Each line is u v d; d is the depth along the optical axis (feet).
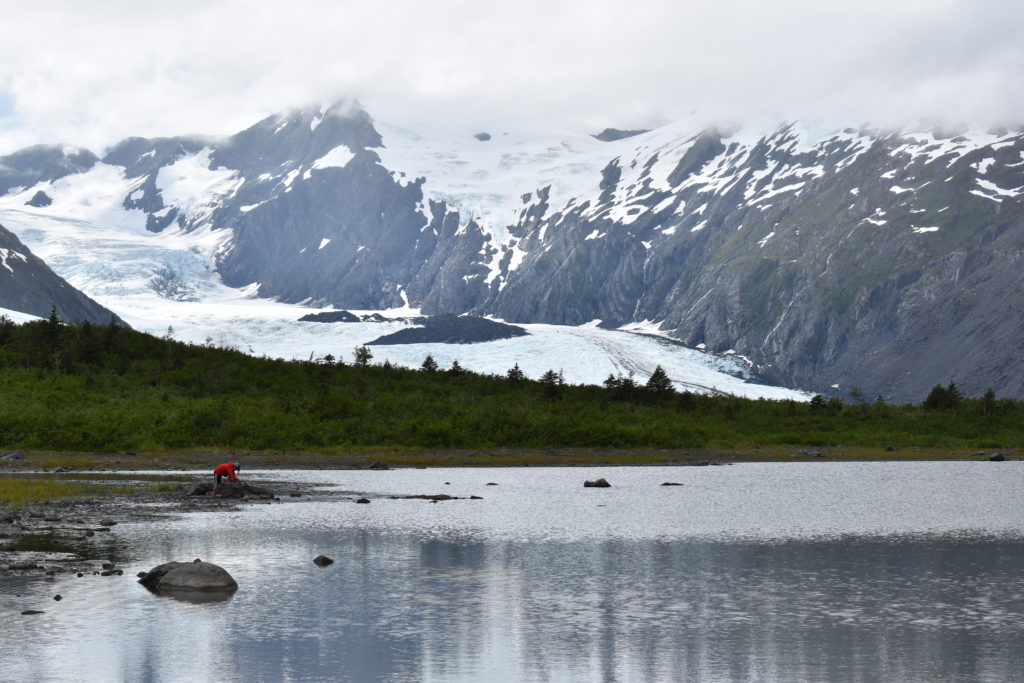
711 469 317.22
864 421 480.64
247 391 415.03
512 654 92.02
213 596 111.86
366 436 357.20
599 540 156.15
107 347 438.81
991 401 502.38
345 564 132.26
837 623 104.32
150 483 230.68
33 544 139.33
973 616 107.34
